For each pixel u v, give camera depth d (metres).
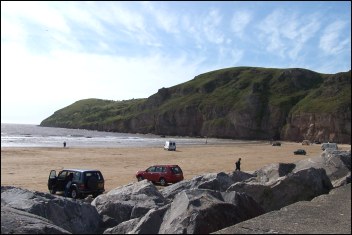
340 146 114.44
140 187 14.46
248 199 11.17
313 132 156.38
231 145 110.56
